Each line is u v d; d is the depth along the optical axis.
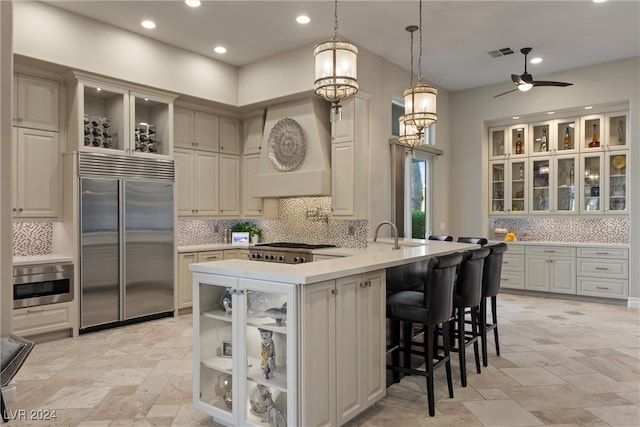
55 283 4.50
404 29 4.98
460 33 5.11
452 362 3.86
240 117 6.68
